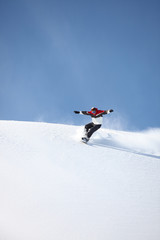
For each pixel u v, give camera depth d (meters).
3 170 3.78
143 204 3.48
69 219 2.82
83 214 2.97
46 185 3.55
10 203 2.92
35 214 2.80
